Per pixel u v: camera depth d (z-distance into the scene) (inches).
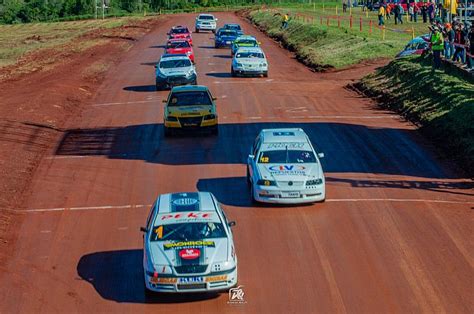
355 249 976.9
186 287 807.1
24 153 1562.5
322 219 1101.7
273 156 1205.1
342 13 5364.2
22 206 1218.0
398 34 3489.2
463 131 1534.2
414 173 1352.1
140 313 804.6
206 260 814.5
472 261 928.9
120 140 1692.9
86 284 893.2
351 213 1125.7
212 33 4660.4
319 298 828.6
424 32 3531.0
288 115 1916.8
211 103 1739.7
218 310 804.0
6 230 1098.7
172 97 1749.5
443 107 1743.4
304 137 1266.0
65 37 5000.0
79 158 1531.7
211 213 889.5
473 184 1275.8
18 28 6604.3
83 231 1089.4
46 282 903.1
